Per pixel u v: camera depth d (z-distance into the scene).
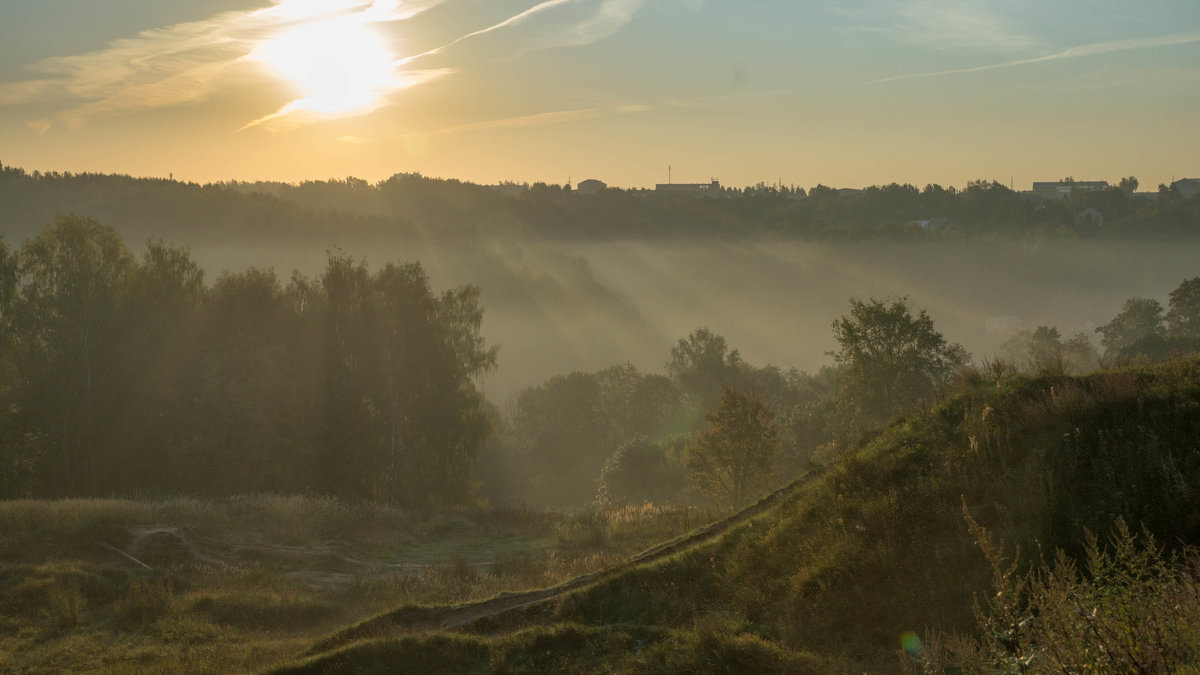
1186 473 8.47
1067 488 8.99
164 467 38.31
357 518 25.39
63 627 15.17
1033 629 5.11
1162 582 6.01
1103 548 7.99
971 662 5.99
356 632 11.90
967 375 12.84
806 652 8.62
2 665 13.39
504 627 11.11
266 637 15.10
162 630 15.27
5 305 37.78
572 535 22.88
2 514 19.89
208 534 21.81
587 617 10.78
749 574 10.59
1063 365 11.86
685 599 10.55
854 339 36.44
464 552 23.02
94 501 23.33
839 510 10.73
